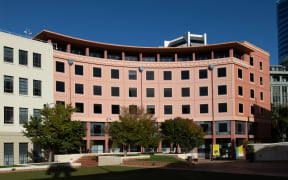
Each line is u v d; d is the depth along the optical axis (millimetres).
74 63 54125
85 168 31516
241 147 56188
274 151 37844
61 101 51656
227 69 57344
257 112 62625
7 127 38469
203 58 61281
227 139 56875
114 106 57062
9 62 40062
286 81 102500
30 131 36438
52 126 35781
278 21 131500
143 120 41625
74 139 37125
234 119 55562
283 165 30531
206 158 56531
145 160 35844
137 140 40594
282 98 100812
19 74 40969
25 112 41000
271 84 101562
